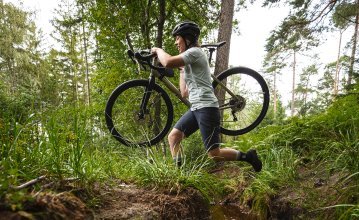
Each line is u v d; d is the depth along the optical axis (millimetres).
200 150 5207
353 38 9805
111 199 2254
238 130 3820
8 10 18047
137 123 3479
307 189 2887
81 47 21406
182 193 2729
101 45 9633
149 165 2863
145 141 3414
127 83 3285
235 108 3697
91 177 2246
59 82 17750
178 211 2502
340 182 2678
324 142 3502
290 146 4008
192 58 2857
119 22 8516
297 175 3346
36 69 17781
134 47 8945
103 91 9297
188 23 3012
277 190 3260
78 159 2127
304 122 4336
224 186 3662
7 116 2113
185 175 2943
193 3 9055
